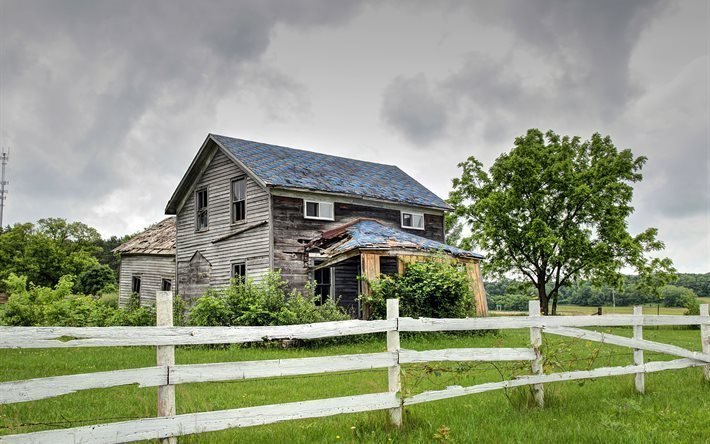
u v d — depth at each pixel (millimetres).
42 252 50438
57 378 4117
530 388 7227
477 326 6844
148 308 20812
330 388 8844
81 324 19703
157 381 4594
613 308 44344
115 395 8445
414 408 7094
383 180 26312
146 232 33312
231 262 21922
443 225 27078
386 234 20562
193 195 24922
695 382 9375
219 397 8102
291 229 20516
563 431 5879
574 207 29594
